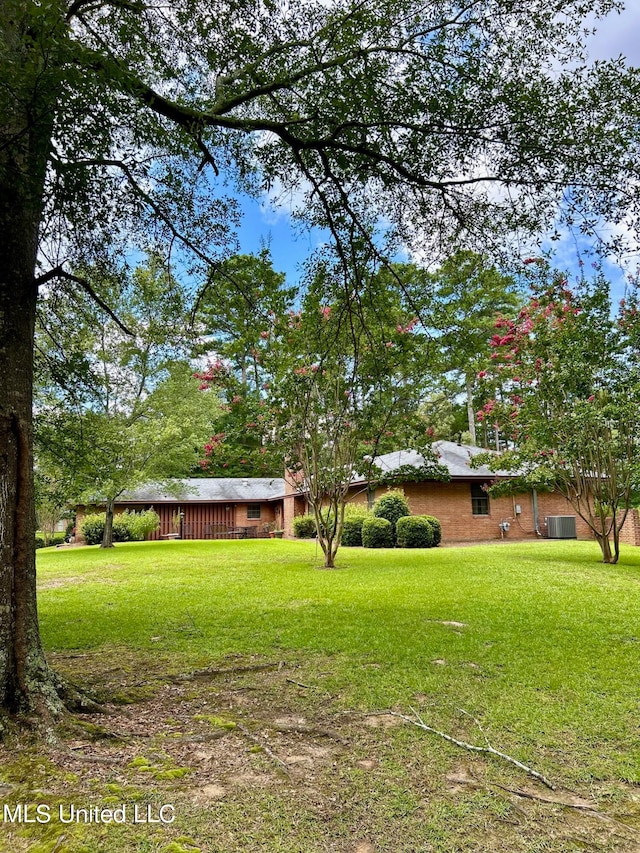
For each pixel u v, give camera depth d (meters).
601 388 10.54
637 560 11.38
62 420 6.08
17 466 3.24
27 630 3.24
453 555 12.70
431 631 5.46
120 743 3.02
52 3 2.33
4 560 3.16
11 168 2.94
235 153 4.90
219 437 13.36
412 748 2.94
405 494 18.16
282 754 2.89
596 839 2.14
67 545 24.48
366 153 4.36
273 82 4.09
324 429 11.02
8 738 2.92
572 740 3.04
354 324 6.88
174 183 4.62
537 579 8.74
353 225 4.90
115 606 7.35
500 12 3.66
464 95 3.89
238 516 28.41
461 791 2.51
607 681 3.97
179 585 9.16
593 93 3.75
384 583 8.56
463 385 27.66
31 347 3.42
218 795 2.47
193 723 3.32
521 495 19.41
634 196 3.99
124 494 25.17
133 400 17.19
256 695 3.81
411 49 3.82
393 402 10.21
